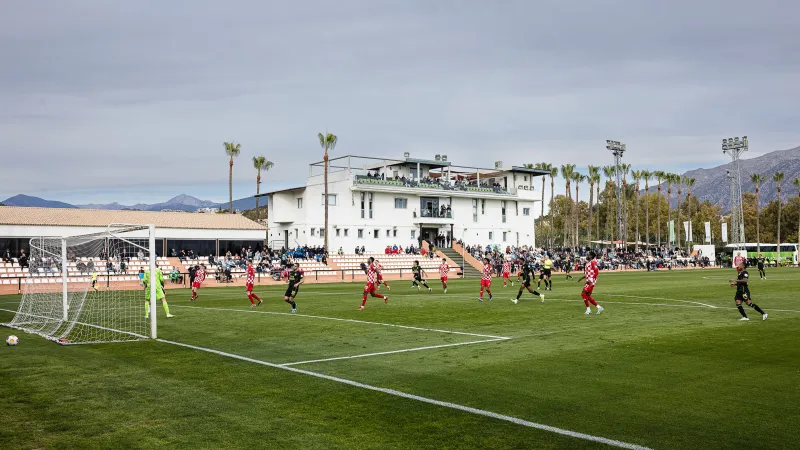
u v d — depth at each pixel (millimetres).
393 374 10070
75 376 10008
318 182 65625
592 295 28016
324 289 35688
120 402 8273
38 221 46469
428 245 67000
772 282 37844
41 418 7496
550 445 6395
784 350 12078
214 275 46281
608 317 18469
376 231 66000
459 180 78750
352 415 7594
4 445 6453
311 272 51375
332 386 9211
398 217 67438
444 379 9641
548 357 11484
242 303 25219
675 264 79375
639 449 6266
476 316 19094
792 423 7125
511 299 26062
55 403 8227
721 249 95062
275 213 64562
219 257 52281
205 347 13070
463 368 10516
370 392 8805
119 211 53281
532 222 79562
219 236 54969
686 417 7398
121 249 29516
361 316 19328
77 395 8680
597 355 11656
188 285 42406
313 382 9492
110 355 12070
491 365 10758
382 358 11594
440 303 24203
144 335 15008
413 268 33562
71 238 21141
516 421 7281
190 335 15000
